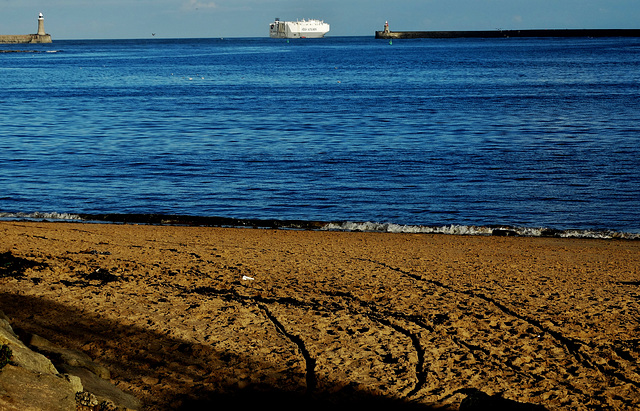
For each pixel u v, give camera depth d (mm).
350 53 148625
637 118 36219
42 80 76062
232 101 50406
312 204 19203
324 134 32719
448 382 6301
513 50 143500
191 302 8719
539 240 15211
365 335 7605
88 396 4828
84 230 15039
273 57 135125
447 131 33219
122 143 29984
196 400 5781
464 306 8930
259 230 16047
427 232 16281
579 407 5852
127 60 128875
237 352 6969
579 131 32156
